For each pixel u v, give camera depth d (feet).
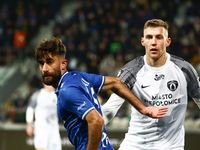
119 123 100.73
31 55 160.45
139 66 40.52
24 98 139.74
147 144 41.63
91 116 28.07
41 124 78.33
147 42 38.91
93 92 31.99
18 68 151.33
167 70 39.55
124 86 33.71
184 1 177.68
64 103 29.07
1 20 178.29
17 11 185.78
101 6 174.29
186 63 39.96
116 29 162.50
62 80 30.48
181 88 39.70
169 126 40.65
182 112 40.73
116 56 146.51
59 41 30.86
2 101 136.05
